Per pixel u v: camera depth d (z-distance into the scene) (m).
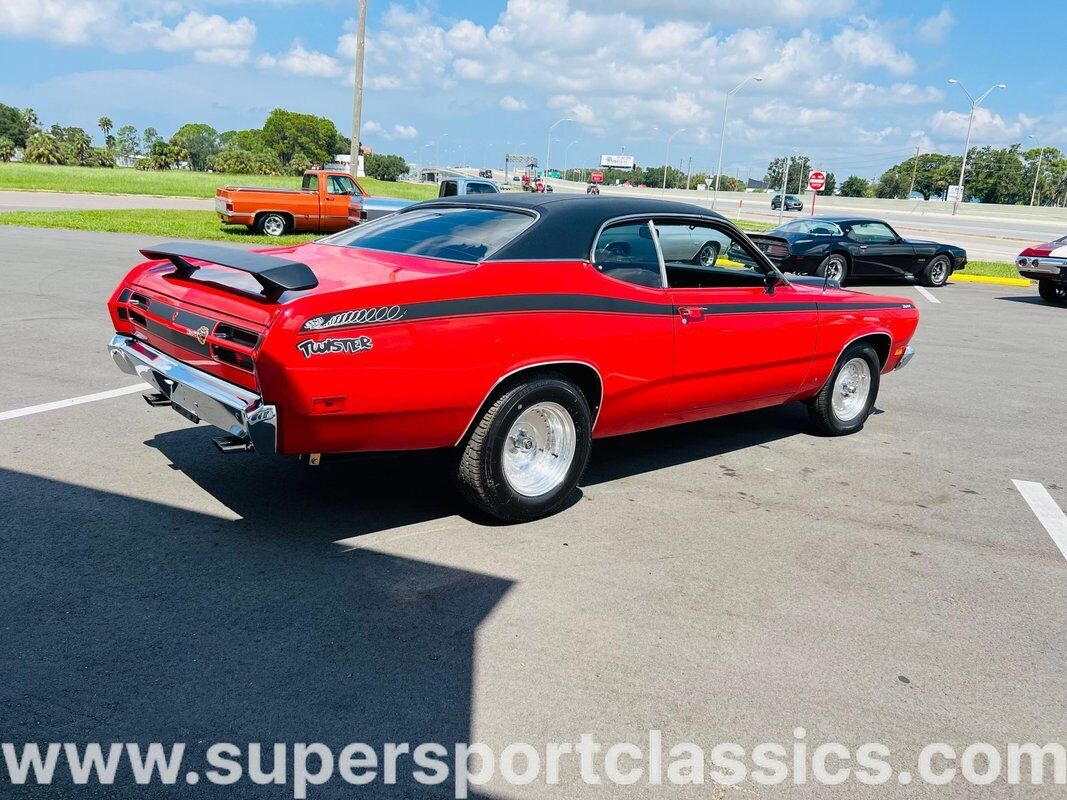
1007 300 16.14
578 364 4.16
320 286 3.50
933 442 6.22
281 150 166.25
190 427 5.46
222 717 2.62
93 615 3.15
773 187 155.12
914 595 3.71
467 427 3.86
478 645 3.09
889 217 57.75
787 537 4.29
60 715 2.58
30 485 4.36
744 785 2.45
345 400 3.41
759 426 6.47
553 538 4.09
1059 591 3.83
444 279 3.67
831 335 5.70
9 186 41.72
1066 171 126.12
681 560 3.93
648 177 171.12
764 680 2.98
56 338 7.85
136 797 2.26
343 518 4.17
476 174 136.50
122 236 18.56
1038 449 6.16
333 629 3.15
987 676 3.10
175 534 3.88
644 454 5.59
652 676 2.96
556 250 4.15
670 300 4.59
